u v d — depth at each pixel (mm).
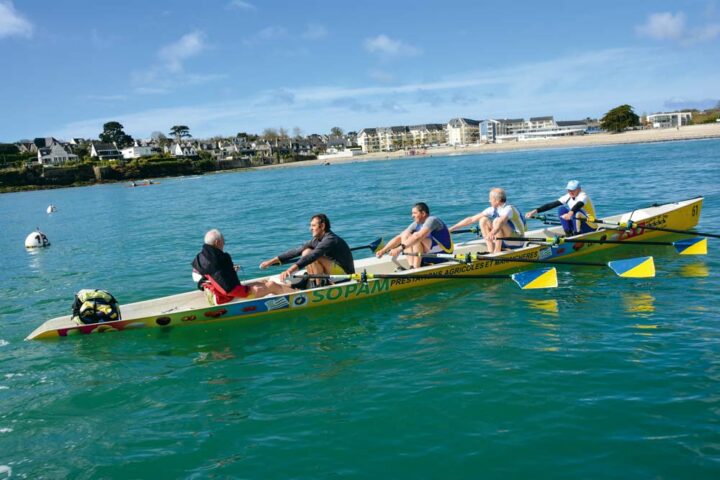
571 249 10812
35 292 11367
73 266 14320
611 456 4117
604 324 6957
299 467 4246
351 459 4309
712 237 11258
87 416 5375
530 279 8500
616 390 5133
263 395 5578
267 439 4691
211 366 6488
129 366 6613
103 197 57500
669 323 6824
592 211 10969
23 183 97750
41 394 5926
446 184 35500
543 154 80062
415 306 8359
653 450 4156
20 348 7430
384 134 187125
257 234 17734
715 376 5297
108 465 4461
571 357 5961
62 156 119375
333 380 5832
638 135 105125
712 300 7617
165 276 12023
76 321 7832
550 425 4598
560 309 7723
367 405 5180
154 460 4492
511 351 6254
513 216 10039
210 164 132625
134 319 7785
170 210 32031
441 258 9422
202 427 4996
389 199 27203
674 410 4711
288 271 8070
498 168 50375
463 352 6336
